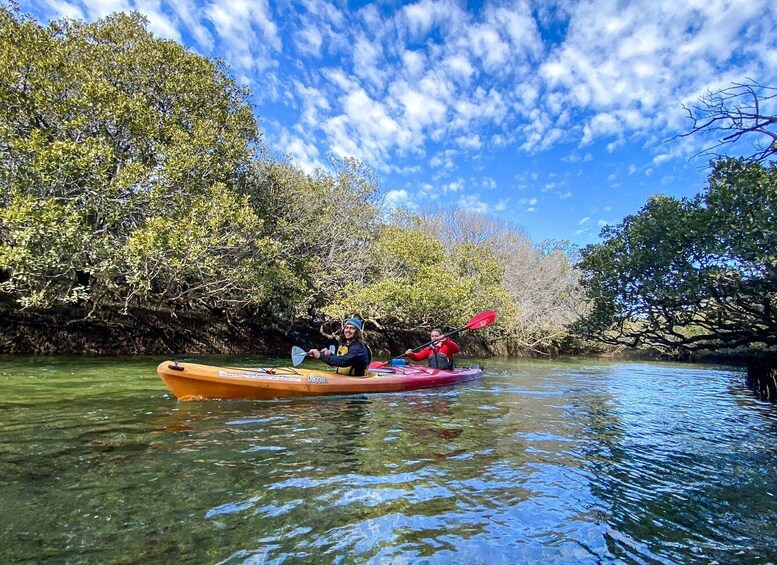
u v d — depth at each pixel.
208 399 5.36
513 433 4.43
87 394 5.46
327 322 17.06
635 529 2.42
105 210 9.50
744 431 5.08
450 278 17.44
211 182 12.06
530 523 2.43
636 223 9.76
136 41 12.48
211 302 14.19
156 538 2.10
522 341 25.41
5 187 8.37
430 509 2.54
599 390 8.73
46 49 10.20
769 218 6.86
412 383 7.43
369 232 19.20
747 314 8.62
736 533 2.41
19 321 10.27
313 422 4.48
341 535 2.21
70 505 2.39
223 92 13.88
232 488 2.71
